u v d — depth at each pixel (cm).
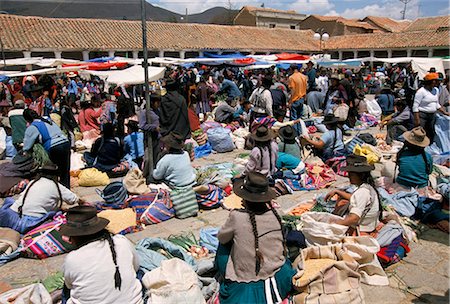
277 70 2361
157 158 696
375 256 388
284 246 341
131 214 529
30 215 483
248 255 322
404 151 568
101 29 2973
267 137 563
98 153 754
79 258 293
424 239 479
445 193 502
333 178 679
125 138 807
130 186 580
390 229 434
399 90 1562
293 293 349
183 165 566
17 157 679
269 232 327
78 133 1048
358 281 346
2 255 441
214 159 873
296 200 607
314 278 338
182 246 457
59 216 495
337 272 342
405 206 529
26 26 2669
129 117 946
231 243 341
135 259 337
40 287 336
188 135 769
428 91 793
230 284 327
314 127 1101
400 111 911
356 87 1722
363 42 4109
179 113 741
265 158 568
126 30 3073
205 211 576
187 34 3362
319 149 768
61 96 1578
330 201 535
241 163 779
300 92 1191
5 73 1714
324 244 398
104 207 554
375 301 360
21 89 1641
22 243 454
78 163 786
